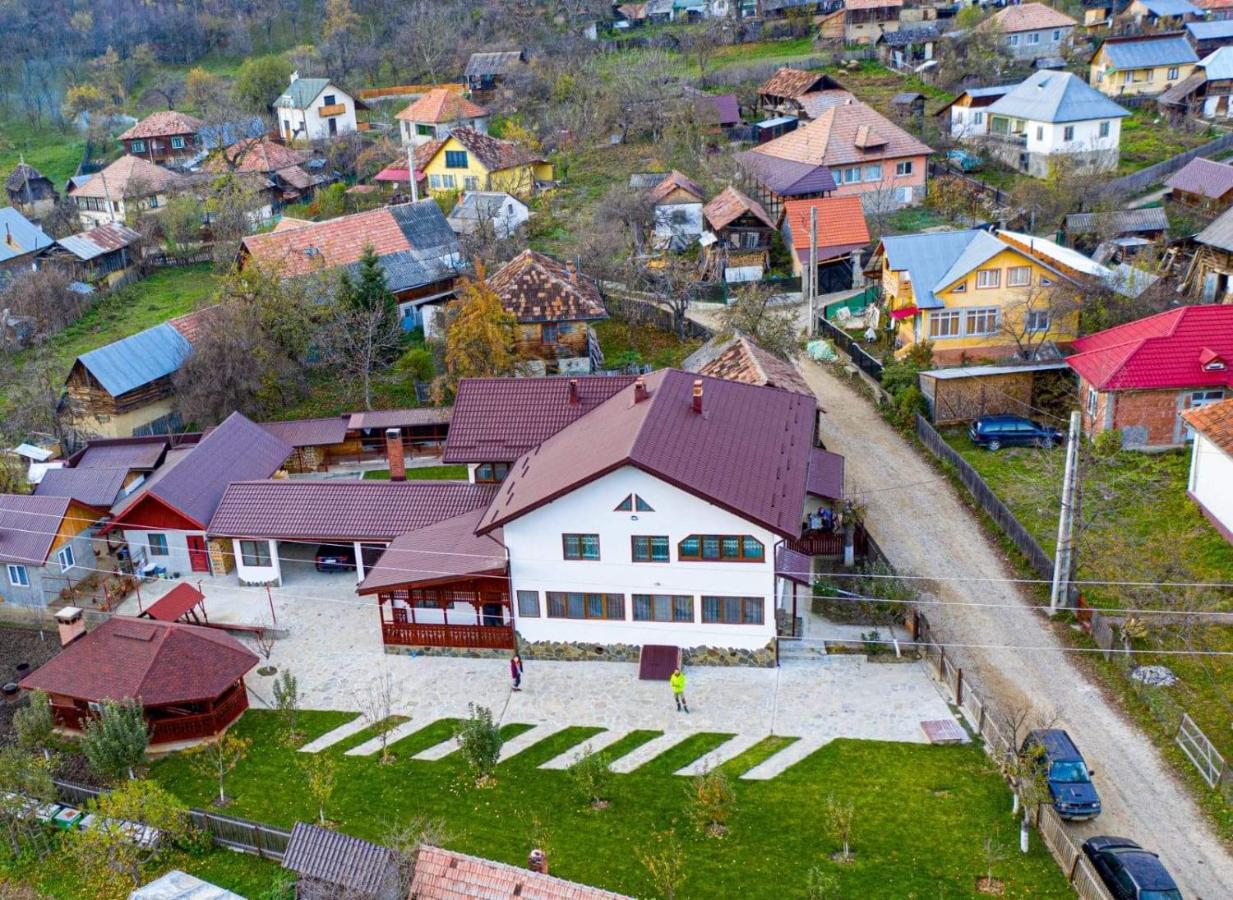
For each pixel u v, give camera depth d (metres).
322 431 61.25
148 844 35.38
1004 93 103.00
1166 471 52.56
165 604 46.38
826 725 39.53
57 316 88.31
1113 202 81.69
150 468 59.25
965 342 65.88
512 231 89.19
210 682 41.16
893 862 33.00
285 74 142.75
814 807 35.56
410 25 150.38
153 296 95.94
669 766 38.03
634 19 150.88
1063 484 45.94
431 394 65.19
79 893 34.47
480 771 38.06
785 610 45.66
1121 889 30.02
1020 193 85.62
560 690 42.66
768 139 109.75
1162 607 42.00
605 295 78.12
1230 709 37.72
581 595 43.66
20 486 59.09
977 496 52.34
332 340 69.69
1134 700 39.06
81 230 113.44
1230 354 54.16
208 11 169.00
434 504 49.59
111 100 150.50
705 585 42.47
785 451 45.62
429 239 81.06
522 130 111.94
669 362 69.81
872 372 65.88
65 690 41.31
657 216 88.56
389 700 41.66
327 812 36.94
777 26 141.88
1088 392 56.91
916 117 107.25
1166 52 107.50
